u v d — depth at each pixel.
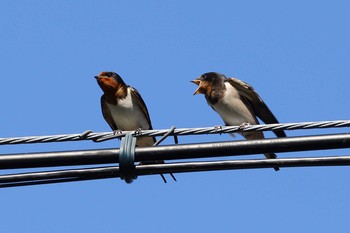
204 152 10.64
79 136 11.58
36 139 11.34
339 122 10.74
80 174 10.93
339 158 10.48
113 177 10.97
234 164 10.66
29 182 10.94
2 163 10.80
